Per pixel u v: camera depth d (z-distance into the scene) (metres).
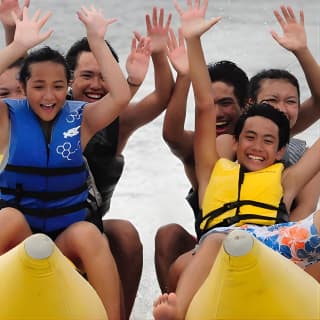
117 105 16.59
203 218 17.23
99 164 18.80
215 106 19.84
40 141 16.53
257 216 16.77
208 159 17.78
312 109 20.23
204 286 14.27
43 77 16.38
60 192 16.62
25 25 16.42
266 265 13.62
